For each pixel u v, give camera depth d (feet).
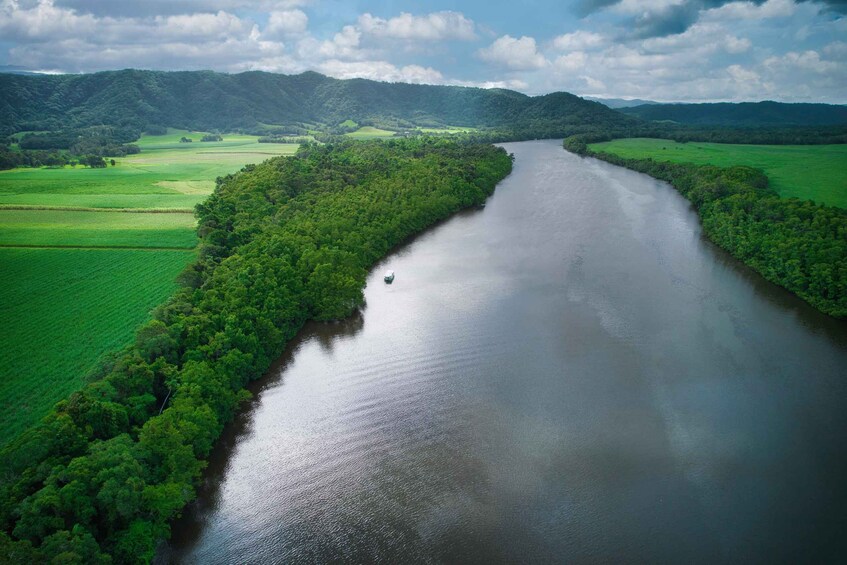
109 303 403.75
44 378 306.96
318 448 285.43
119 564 199.82
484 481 260.21
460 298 452.76
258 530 236.84
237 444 288.71
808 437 284.61
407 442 288.10
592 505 245.24
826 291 420.36
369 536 232.32
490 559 220.02
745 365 347.97
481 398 321.93
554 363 355.36
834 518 236.02
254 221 536.83
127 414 249.75
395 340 388.98
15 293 421.59
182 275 400.88
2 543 176.55
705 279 482.69
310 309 417.28
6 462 210.59
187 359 300.81
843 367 344.49
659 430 291.58
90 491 205.57
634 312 421.18
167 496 217.77
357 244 504.02
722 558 218.59
